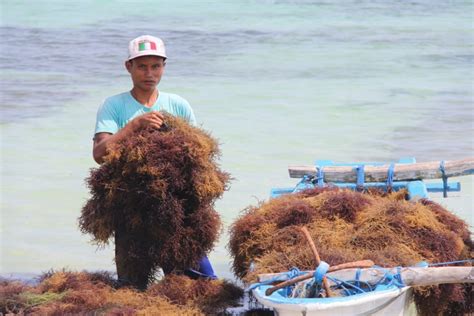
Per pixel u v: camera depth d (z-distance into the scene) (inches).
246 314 304.0
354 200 322.0
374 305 250.8
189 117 341.7
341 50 1027.9
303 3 1366.9
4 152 613.0
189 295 312.0
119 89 822.5
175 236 316.2
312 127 681.0
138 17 1231.5
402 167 379.9
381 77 890.1
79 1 1363.2
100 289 310.3
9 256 420.2
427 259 299.4
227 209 476.1
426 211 318.7
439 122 700.7
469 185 527.8
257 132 660.1
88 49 1013.8
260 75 890.1
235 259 329.1
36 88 818.8
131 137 312.2
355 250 295.4
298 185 378.9
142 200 313.3
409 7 1346.0
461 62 966.4
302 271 263.7
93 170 320.5
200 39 1083.3
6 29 1123.9
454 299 302.5
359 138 649.0
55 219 482.0
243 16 1252.5
